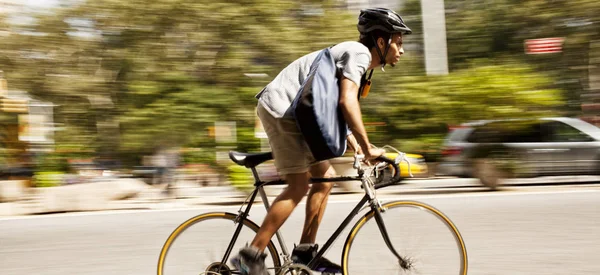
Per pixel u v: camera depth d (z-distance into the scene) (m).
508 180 13.46
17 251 7.06
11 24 15.66
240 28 14.53
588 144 12.90
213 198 12.43
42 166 13.09
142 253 6.71
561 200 9.80
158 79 13.66
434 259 4.45
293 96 4.09
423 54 16.61
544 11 21.58
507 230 7.41
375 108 14.69
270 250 4.35
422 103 14.16
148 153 13.43
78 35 15.46
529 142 12.78
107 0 14.84
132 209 10.89
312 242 4.34
